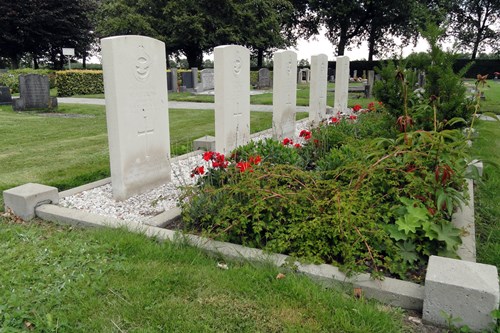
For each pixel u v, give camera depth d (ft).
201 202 11.96
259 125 34.47
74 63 168.86
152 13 106.52
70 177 18.76
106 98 14.19
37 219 13.37
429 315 7.89
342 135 20.24
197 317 7.94
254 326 7.70
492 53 166.50
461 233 10.78
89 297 8.50
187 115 42.04
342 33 125.59
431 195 11.25
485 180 15.88
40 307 8.10
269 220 10.78
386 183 11.94
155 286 8.92
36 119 39.01
